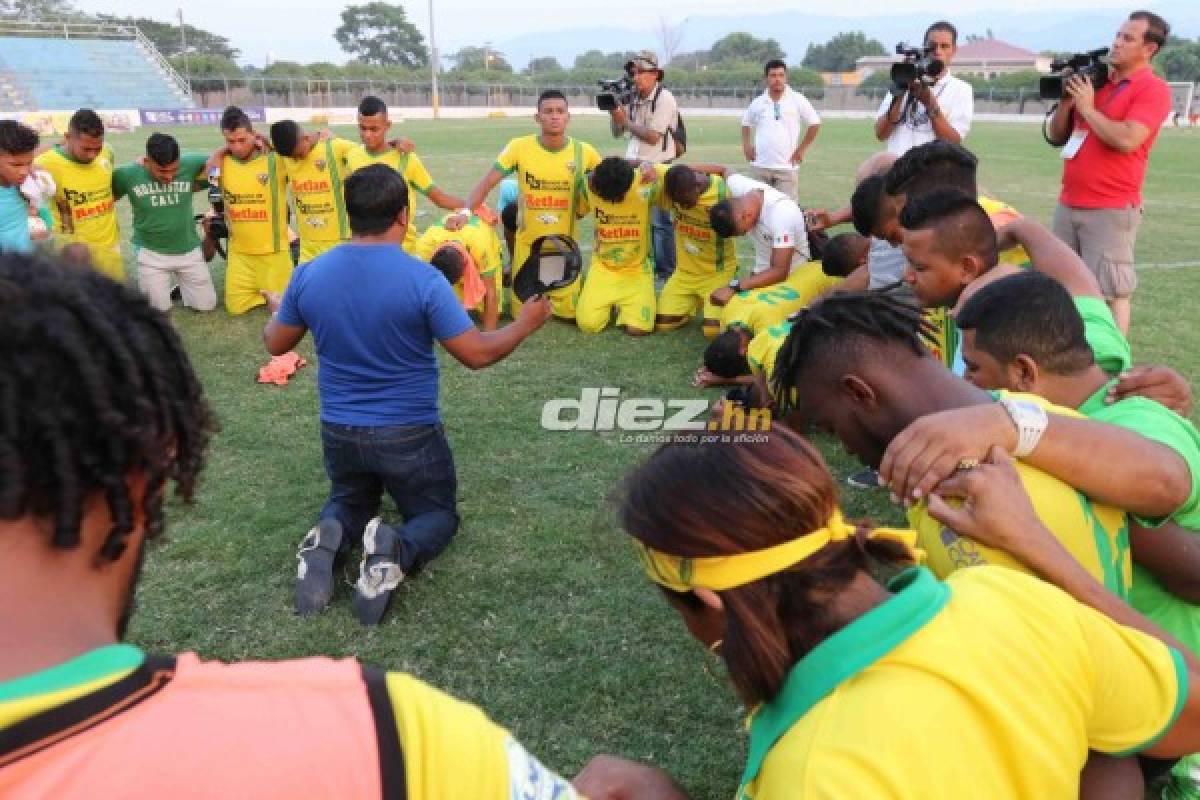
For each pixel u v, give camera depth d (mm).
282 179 7805
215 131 34469
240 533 4195
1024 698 1219
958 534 1732
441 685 3174
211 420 970
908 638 1232
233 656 3342
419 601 3670
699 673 3225
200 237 8352
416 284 3594
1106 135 6055
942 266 2924
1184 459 1860
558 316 7699
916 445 1724
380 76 66125
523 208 7703
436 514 3867
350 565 3938
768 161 10227
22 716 726
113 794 730
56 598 813
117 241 7859
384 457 3725
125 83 50688
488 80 69500
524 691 3143
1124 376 2217
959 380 1883
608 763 1681
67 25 53344
